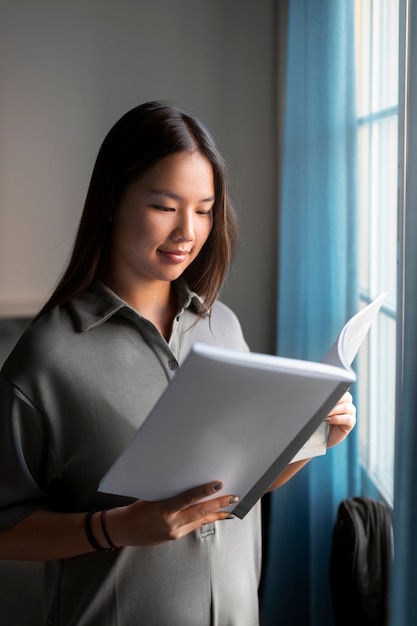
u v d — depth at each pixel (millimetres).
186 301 1135
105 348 1060
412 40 1171
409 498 1202
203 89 2824
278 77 2811
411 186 1181
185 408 774
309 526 2180
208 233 1086
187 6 2785
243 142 2840
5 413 1023
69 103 2838
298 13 2135
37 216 2904
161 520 911
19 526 1024
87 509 1062
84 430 1038
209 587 1104
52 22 2785
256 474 914
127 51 2811
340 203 1871
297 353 2205
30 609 2330
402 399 1226
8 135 2842
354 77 1825
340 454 1936
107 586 1063
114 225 1076
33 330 1059
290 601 2232
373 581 1733
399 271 1382
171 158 995
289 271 2225
